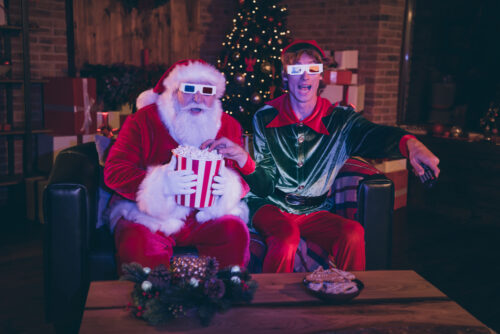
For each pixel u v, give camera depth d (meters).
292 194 2.47
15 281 2.88
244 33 4.70
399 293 1.61
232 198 2.13
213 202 2.07
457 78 5.14
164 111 2.24
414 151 2.21
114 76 4.73
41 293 2.73
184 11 5.88
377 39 5.14
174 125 2.22
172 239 2.15
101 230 2.39
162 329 1.35
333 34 5.57
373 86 5.22
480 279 3.07
